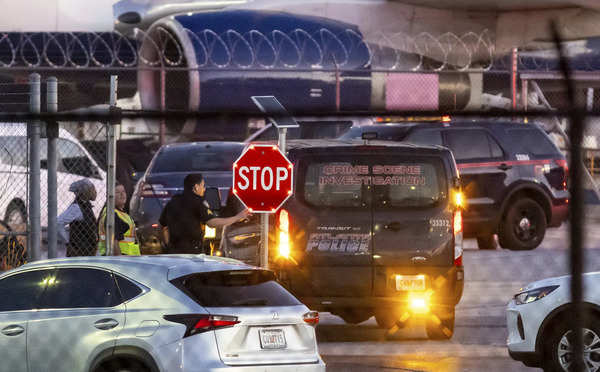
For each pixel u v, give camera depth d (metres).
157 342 25.58
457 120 64.38
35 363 26.75
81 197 43.81
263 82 87.44
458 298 38.03
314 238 37.56
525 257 62.22
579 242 19.66
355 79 89.31
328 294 37.56
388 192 37.88
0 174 60.50
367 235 37.62
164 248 41.56
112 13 94.12
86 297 26.83
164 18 88.31
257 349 26.00
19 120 21.97
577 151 19.38
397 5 91.31
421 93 92.44
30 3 94.06
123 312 26.17
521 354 33.16
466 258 62.03
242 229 47.94
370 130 64.50
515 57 77.88
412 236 37.72
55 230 40.59
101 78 96.00
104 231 41.47
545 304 32.62
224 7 92.00
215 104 87.12
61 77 95.62
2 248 46.19
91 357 26.00
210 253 43.22
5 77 94.31
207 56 82.31
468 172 63.28
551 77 78.31
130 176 73.25
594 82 91.56
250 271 27.00
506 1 92.31
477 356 36.00
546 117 19.31
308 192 37.69
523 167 64.62
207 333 25.56
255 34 87.69
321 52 83.06
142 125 88.31
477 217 63.28
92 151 84.94
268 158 35.53
